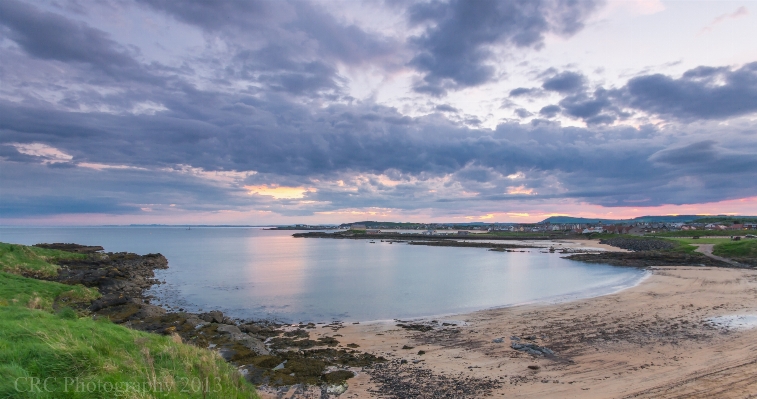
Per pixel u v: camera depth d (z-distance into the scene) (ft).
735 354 61.41
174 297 133.39
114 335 42.60
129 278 162.61
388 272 208.54
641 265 220.64
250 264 250.57
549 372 57.47
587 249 389.39
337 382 54.49
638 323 85.71
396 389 52.34
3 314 44.04
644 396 46.85
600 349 68.03
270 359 63.00
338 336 82.43
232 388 40.91
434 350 70.90
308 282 169.78
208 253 350.23
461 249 423.23
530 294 136.36
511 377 55.98
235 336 76.02
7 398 24.85
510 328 85.97
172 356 41.27
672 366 57.36
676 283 144.15
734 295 115.85
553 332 81.05
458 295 136.98
